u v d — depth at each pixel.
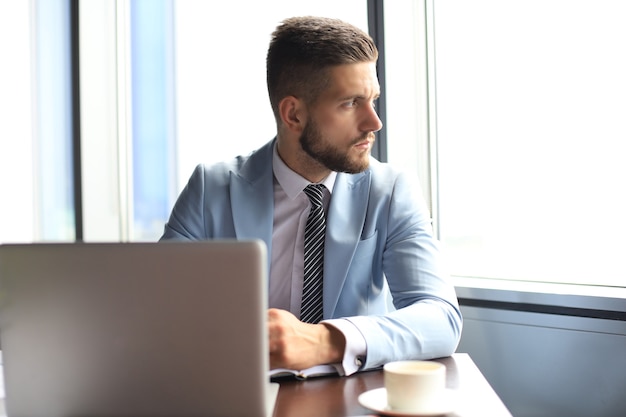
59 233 3.32
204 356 1.08
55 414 1.13
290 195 1.79
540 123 2.34
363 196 1.78
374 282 1.81
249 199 1.80
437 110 2.60
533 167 2.37
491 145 2.47
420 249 1.73
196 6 5.53
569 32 2.26
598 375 2.09
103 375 1.11
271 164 1.84
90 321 1.11
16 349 1.14
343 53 1.65
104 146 3.24
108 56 3.22
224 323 1.07
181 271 1.08
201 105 5.55
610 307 2.06
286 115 1.74
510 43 2.40
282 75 1.73
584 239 2.27
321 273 1.74
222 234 1.83
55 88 3.28
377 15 2.62
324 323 1.42
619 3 2.14
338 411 1.17
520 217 2.41
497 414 1.12
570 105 2.27
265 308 1.08
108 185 3.25
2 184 3.40
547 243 2.35
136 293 1.09
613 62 2.17
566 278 2.31
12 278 1.13
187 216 1.85
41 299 1.12
